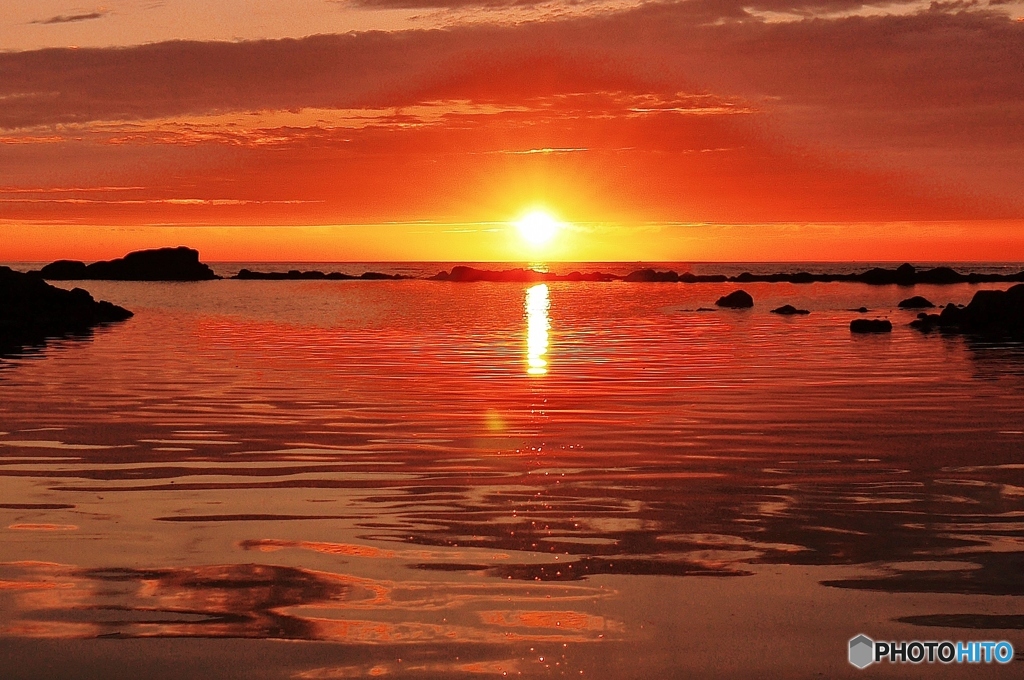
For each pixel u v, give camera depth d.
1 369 20.89
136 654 5.95
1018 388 17.89
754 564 7.55
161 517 8.87
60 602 6.75
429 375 19.94
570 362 22.61
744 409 15.38
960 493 9.77
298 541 8.14
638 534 8.34
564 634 6.25
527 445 12.36
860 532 8.39
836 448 12.13
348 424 13.91
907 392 17.38
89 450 11.98
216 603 6.73
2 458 11.49
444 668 5.78
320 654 5.95
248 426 13.73
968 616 6.53
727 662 5.88
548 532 8.41
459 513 9.02
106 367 21.36
